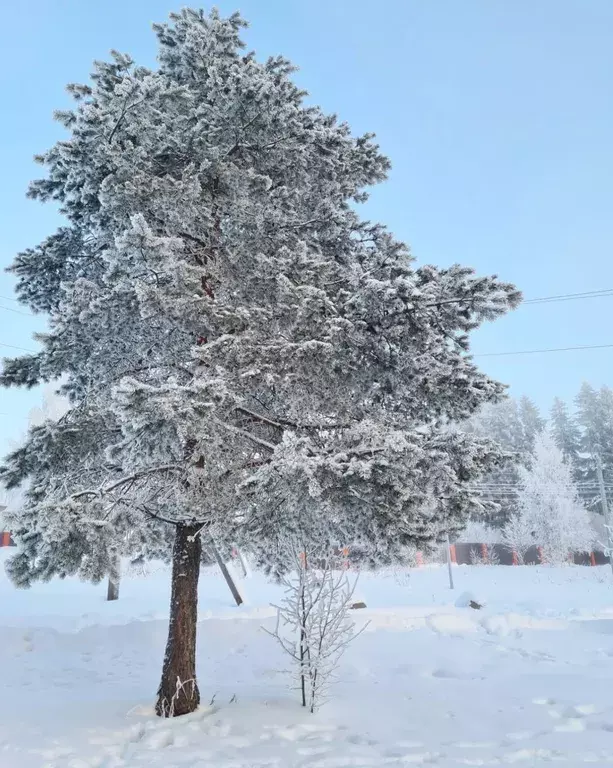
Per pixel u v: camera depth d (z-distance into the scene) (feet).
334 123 33.01
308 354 21.29
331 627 23.71
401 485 19.40
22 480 24.56
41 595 65.62
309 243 28.73
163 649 38.29
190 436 19.75
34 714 22.38
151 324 24.85
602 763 16.48
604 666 30.48
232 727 20.47
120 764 16.99
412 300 21.59
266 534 22.98
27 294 31.45
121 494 24.08
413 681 28.09
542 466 160.97
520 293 22.67
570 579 106.32
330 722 21.18
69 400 30.09
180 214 23.44
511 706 23.18
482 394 22.97
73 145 23.85
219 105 26.20
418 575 116.47
